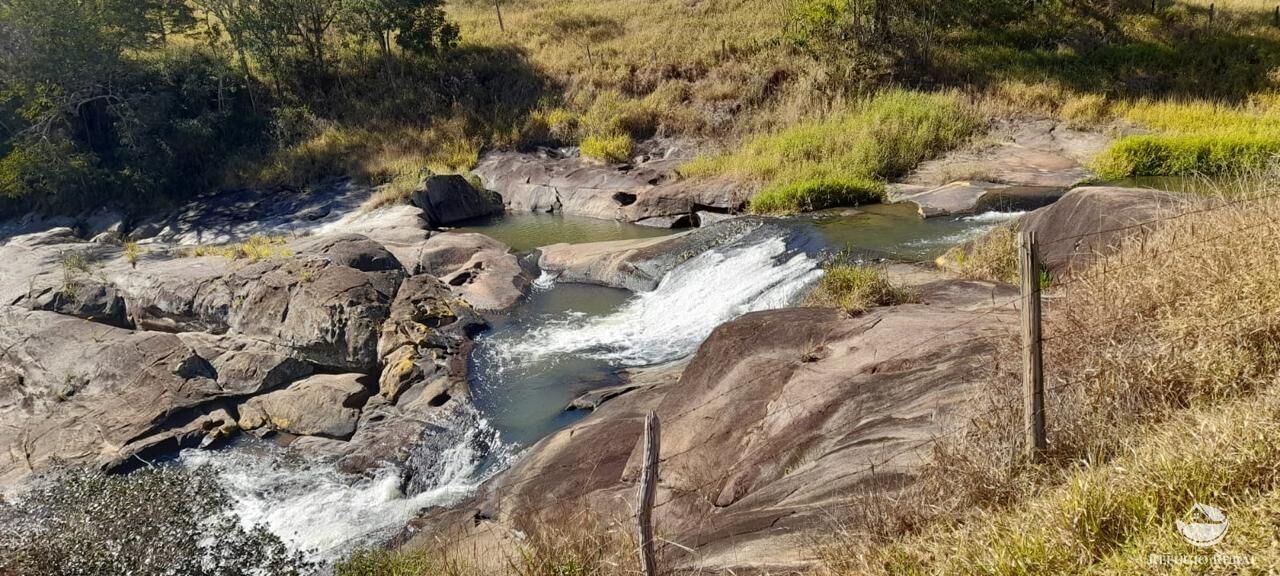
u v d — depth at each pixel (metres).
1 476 9.75
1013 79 22.89
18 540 8.24
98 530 8.39
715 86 25.34
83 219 23.62
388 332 12.11
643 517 4.20
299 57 28.52
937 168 18.23
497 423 9.88
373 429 10.10
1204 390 4.78
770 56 26.22
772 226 14.77
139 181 23.95
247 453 10.08
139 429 10.38
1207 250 5.61
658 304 13.34
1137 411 4.81
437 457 9.31
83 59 24.16
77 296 14.16
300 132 26.28
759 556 5.09
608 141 23.73
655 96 25.84
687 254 14.33
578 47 29.66
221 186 24.78
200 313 13.48
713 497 6.28
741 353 7.91
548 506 7.24
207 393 11.17
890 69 23.84
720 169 20.30
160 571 7.64
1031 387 4.59
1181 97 21.03
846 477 5.58
